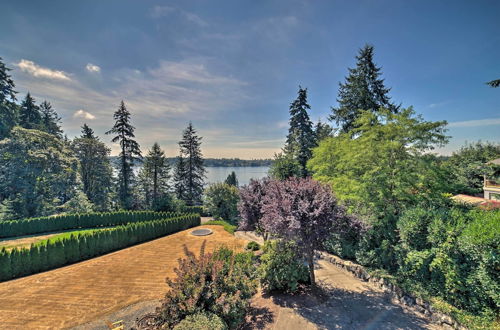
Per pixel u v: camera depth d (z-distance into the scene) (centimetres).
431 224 559
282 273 648
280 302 609
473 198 1413
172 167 3100
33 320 604
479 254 465
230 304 481
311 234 598
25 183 1805
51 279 857
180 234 1526
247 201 998
